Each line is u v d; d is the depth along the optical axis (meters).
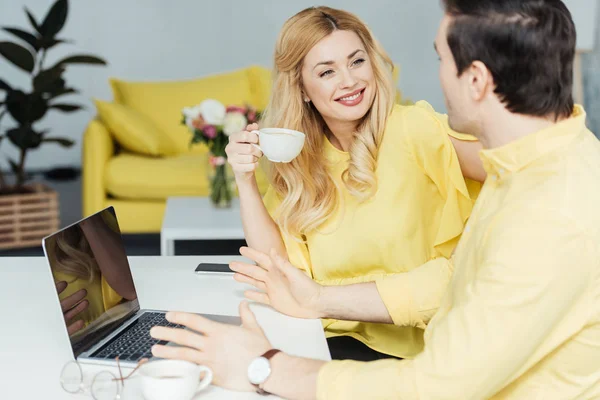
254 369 0.96
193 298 1.39
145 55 6.52
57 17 4.04
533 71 0.86
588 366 0.93
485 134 0.94
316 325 1.25
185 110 3.28
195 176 4.01
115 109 4.24
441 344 0.88
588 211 0.85
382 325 1.59
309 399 0.94
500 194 0.94
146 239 4.53
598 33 4.85
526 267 0.84
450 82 0.93
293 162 1.62
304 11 1.58
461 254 1.02
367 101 1.56
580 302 0.88
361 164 1.57
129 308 1.28
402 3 6.20
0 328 1.21
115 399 0.92
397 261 1.61
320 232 1.63
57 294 1.07
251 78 5.00
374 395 0.90
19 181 4.29
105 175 4.03
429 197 1.63
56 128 6.71
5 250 4.11
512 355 0.86
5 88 4.04
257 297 1.32
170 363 0.94
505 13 0.85
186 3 6.42
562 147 0.89
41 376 1.01
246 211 1.60
